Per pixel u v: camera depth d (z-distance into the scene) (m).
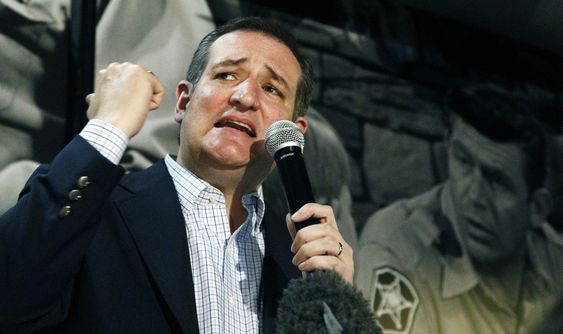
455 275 3.76
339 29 3.86
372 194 3.67
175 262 1.45
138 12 3.22
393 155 3.79
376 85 3.87
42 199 1.32
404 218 3.72
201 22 3.37
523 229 4.01
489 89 4.18
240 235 1.62
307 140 3.58
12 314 1.31
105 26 3.12
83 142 1.37
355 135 3.72
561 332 3.94
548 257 4.03
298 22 3.74
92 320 1.38
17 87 2.90
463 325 3.70
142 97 1.44
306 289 1.17
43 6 3.03
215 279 1.51
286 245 1.64
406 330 3.55
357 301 1.16
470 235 3.86
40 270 1.29
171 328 1.40
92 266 1.42
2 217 1.34
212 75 1.70
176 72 3.23
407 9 4.11
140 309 1.40
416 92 3.98
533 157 4.16
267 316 1.51
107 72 1.47
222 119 1.63
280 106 1.71
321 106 3.68
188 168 1.65
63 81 3.00
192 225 1.57
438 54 4.11
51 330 1.39
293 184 1.43
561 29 4.29
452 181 3.90
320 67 3.74
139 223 1.49
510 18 4.21
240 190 1.66
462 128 4.02
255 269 1.60
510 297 3.86
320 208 1.38
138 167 3.02
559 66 4.43
